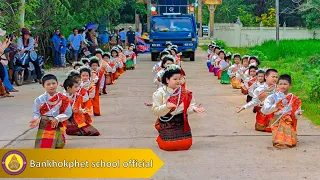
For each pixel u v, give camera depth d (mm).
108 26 30125
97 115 9016
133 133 7551
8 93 11484
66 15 19453
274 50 23344
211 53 17500
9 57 13250
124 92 12281
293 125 6727
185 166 5816
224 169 5684
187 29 22516
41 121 6414
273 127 6766
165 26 22594
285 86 6656
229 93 11961
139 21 40406
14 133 7594
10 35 13867
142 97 11414
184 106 6352
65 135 7406
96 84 8906
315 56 17328
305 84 11828
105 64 11914
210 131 7660
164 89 6422
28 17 18000
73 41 20266
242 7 47000
